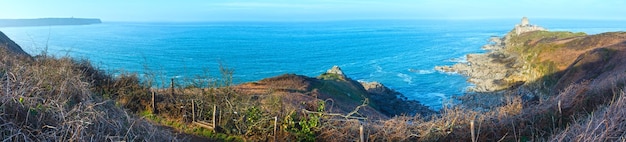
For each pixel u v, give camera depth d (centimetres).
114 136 666
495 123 1106
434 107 4278
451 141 1077
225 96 1409
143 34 19438
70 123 640
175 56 9325
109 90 1584
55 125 659
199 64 7875
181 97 1534
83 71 1542
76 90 899
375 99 4369
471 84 5497
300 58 9344
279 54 10162
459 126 1096
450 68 6831
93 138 656
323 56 9719
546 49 5650
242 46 12525
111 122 725
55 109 692
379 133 1093
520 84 4956
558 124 1123
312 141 1151
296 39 16025
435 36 17412
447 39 15300
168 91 1623
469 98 4422
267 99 1502
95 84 1577
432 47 11712
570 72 4125
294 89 3148
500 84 5138
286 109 1259
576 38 6138
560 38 7112
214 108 1320
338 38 16525
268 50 11200
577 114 1139
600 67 3956
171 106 1478
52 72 1114
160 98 1555
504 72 5850
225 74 3173
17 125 630
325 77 4428
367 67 7650
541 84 4519
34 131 638
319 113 1190
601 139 739
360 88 4406
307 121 1191
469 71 6412
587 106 1216
